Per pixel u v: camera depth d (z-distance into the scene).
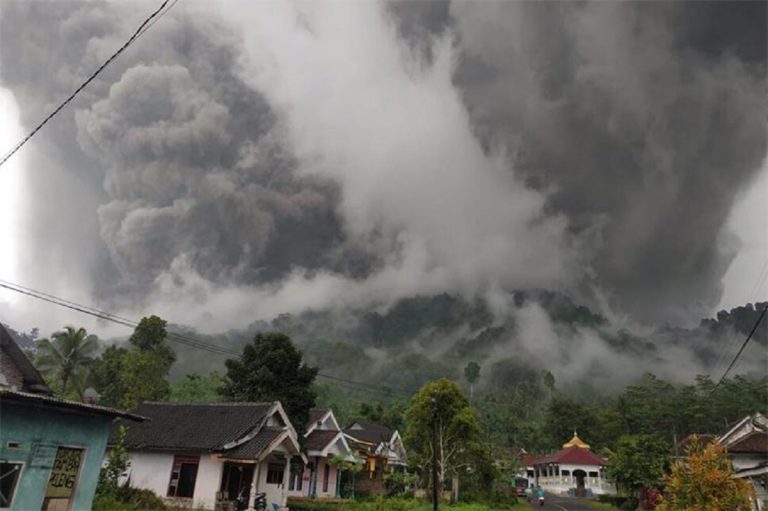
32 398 12.27
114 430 24.00
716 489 15.96
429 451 33.25
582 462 62.47
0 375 21.22
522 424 110.69
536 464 70.69
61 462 13.38
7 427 12.02
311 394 31.61
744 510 15.59
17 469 12.20
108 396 46.28
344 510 23.89
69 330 46.59
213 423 23.64
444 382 34.03
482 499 34.41
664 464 33.44
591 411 100.19
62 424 13.41
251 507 20.06
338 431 32.62
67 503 13.41
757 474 22.98
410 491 34.28
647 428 86.31
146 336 50.75
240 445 21.72
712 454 16.80
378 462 38.12
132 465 22.25
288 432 22.67
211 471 21.12
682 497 16.73
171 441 22.36
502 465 44.69
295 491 28.88
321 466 31.14
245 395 30.77
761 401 85.62
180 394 50.88
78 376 45.97
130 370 46.59
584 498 54.59
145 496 18.95
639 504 33.22
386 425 57.50
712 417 83.94
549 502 44.81
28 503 12.27
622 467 34.41
